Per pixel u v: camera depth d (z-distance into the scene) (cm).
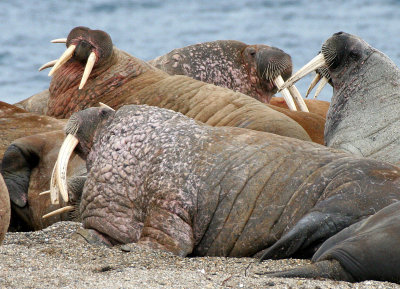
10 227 3541
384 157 3306
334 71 3659
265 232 2373
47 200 3466
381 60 3566
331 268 1953
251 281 1927
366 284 1862
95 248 2473
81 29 4366
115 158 2661
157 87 4306
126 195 2608
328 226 2202
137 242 2478
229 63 5206
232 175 2456
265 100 5203
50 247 2500
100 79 4388
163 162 2536
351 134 3466
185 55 5209
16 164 3562
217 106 4028
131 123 2719
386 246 1903
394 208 2005
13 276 2014
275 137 2583
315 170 2398
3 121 3906
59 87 4472
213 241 2444
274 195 2395
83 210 2747
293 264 2167
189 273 2053
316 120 4350
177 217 2455
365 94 3531
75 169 3475
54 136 3691
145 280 1958
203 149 2536
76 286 1900
